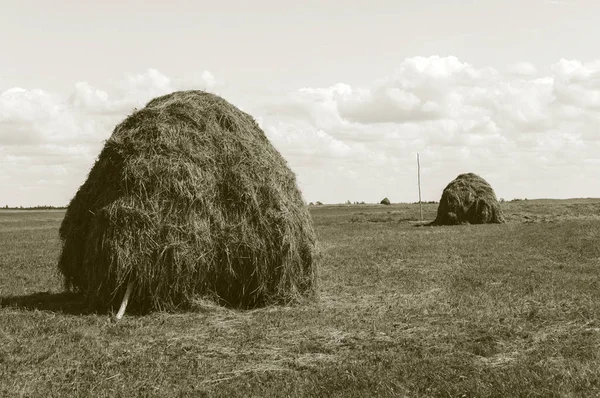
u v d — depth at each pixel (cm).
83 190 1501
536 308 1307
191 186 1374
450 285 1664
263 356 985
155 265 1329
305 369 911
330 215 6988
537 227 3759
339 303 1459
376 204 12938
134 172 1365
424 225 4625
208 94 1567
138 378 871
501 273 1862
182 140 1422
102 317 1295
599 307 1295
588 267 1964
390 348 1012
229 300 1420
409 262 2192
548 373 835
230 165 1441
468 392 778
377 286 1684
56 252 2773
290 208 1473
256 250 1405
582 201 8706
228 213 1409
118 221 1336
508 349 984
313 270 1495
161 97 1561
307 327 1184
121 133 1453
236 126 1502
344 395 781
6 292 1678
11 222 6519
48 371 907
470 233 3506
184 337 1117
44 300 1543
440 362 906
